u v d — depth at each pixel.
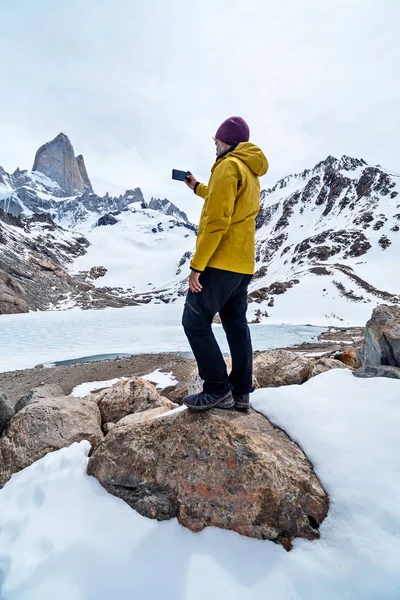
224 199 2.33
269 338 34.31
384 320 4.51
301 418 2.98
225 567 1.94
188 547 2.08
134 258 193.25
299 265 101.62
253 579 1.86
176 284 143.25
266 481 2.33
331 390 3.38
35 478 2.83
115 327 39.69
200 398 2.80
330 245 105.69
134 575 1.91
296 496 2.29
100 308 72.06
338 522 2.18
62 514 2.37
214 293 2.55
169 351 24.44
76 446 3.21
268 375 6.10
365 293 67.00
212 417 2.79
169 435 2.75
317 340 32.28
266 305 63.94
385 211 120.19
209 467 2.46
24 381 15.07
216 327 36.59
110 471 2.65
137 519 2.29
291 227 157.50
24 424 3.55
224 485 2.36
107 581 1.88
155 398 5.26
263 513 2.22
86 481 2.69
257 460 2.46
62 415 3.78
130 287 146.38
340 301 63.53
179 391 7.46
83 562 1.98
